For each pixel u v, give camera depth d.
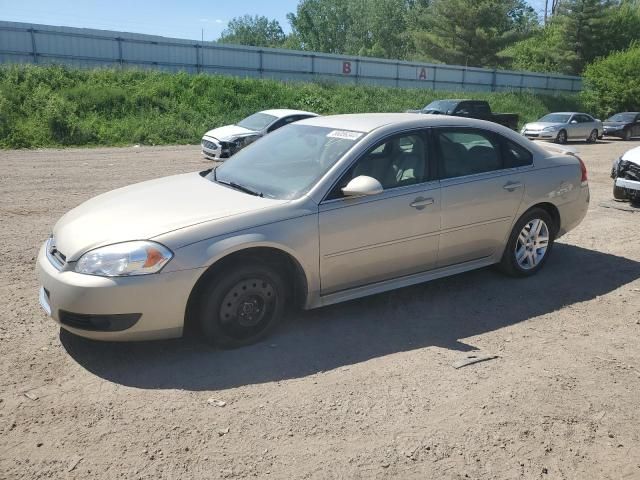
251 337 3.88
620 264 5.94
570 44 51.00
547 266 5.81
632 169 8.66
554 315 4.57
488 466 2.75
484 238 4.93
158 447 2.81
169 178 4.89
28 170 12.20
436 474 2.68
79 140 19.17
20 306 4.49
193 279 3.54
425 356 3.82
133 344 3.88
